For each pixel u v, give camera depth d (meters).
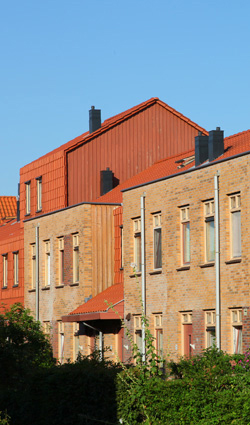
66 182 49.81
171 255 34.75
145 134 52.59
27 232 50.25
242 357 21.47
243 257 30.09
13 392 27.62
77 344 43.31
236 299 30.38
